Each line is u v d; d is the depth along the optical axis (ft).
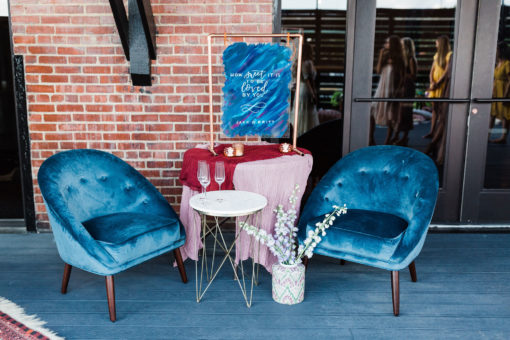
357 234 7.83
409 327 7.34
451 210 12.32
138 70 10.55
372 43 11.53
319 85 16.84
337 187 9.04
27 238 11.32
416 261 9.97
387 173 8.77
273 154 9.01
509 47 11.57
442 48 11.81
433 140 12.39
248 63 9.29
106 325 7.38
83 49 10.91
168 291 8.55
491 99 11.55
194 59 11.03
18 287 8.70
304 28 16.60
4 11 11.14
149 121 11.28
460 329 7.27
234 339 6.98
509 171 12.77
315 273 9.38
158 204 8.86
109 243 7.40
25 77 11.01
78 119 11.24
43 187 7.73
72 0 10.69
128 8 10.25
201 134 11.37
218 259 10.06
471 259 10.09
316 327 7.32
